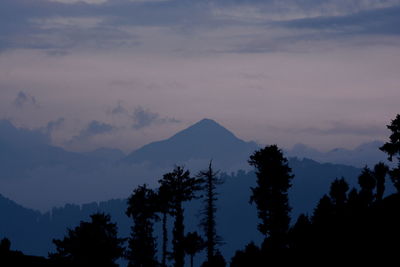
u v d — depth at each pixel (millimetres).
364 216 142250
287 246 151375
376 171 157500
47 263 133000
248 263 145000
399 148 149250
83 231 132375
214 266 162750
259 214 162125
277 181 159625
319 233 140875
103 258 131625
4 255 140125
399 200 146250
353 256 121938
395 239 123750
